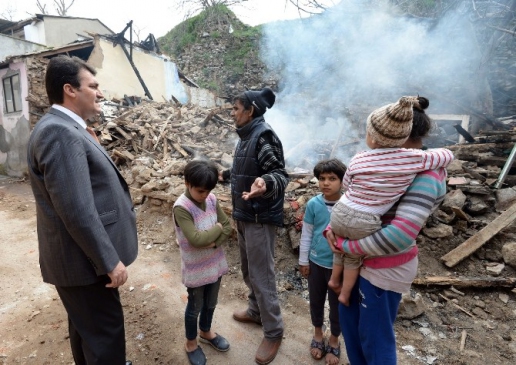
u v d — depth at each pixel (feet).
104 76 36.01
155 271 11.39
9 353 7.70
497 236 10.47
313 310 7.48
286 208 11.97
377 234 4.41
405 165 4.31
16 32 51.55
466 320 8.41
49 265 5.15
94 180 5.13
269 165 6.61
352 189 4.78
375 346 4.88
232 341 8.00
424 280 9.37
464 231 10.98
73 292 5.25
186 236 6.36
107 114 29.45
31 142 4.80
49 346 7.89
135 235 5.97
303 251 7.48
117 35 36.47
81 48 33.91
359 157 4.76
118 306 5.68
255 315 8.45
